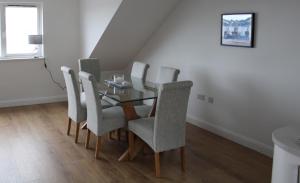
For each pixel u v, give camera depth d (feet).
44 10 20.30
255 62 13.38
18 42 20.33
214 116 15.84
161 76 15.17
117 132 14.73
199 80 16.48
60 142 14.37
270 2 12.46
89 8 19.57
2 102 20.07
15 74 20.22
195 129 16.43
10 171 11.51
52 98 21.62
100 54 20.07
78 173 11.48
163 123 10.96
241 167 12.16
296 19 11.62
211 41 15.44
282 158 6.91
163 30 18.47
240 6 13.71
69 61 21.70
